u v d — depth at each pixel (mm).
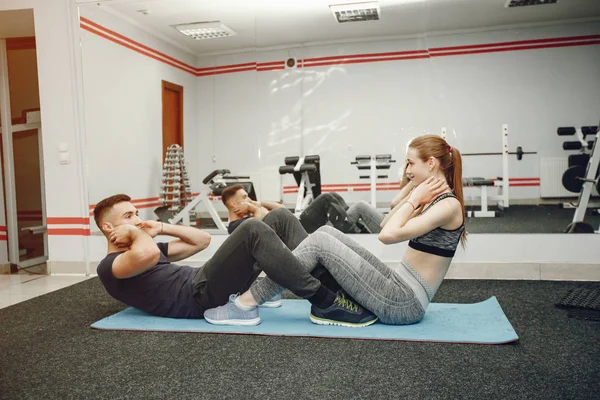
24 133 5617
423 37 4738
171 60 4902
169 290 2594
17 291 3619
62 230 4250
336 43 4871
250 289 2471
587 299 2861
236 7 4566
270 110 5000
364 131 5059
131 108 4719
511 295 3121
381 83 4926
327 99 5008
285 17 4668
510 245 3633
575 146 4523
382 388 1722
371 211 4305
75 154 4184
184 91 4980
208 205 4965
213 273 2455
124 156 4707
